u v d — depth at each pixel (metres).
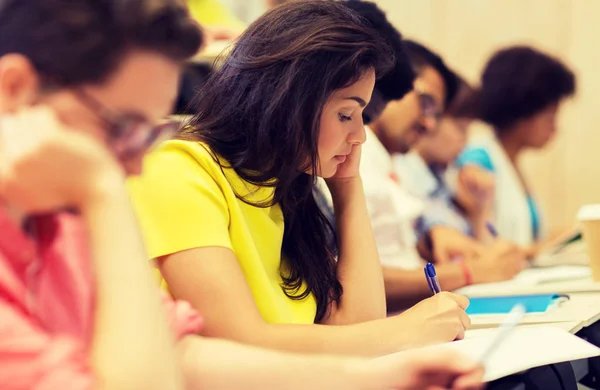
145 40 0.75
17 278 0.77
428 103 2.30
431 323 1.37
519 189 3.30
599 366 1.44
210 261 1.27
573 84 3.23
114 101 0.76
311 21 1.35
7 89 0.73
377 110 1.83
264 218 1.44
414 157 2.86
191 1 2.66
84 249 0.87
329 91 1.33
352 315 1.56
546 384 1.16
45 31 0.72
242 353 1.08
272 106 1.32
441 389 1.01
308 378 1.05
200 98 1.42
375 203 2.16
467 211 3.06
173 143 1.34
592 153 4.15
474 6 4.20
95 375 0.72
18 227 0.78
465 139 3.07
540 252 2.74
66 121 0.75
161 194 1.28
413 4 4.25
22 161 0.72
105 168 0.76
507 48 3.21
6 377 0.71
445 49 4.25
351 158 1.63
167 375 0.75
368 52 1.34
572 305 1.68
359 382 1.04
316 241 1.55
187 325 1.10
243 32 1.40
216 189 1.34
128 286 0.75
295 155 1.35
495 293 1.91
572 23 4.11
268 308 1.39
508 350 1.22
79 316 0.84
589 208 2.04
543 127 3.24
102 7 0.73
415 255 2.35
